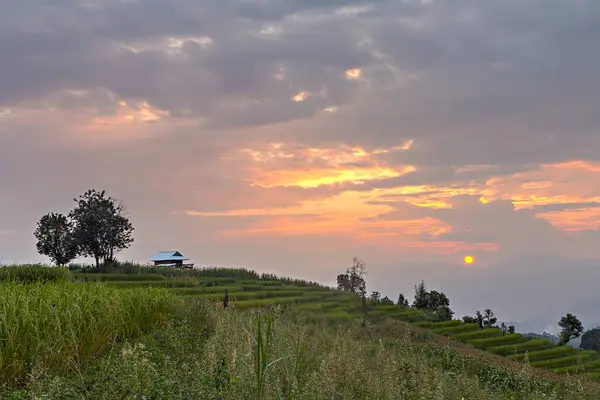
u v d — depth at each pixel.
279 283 56.22
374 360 9.33
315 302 34.06
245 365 6.80
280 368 7.04
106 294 15.31
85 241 54.47
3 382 8.70
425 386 7.73
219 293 44.78
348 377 7.80
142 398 6.37
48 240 54.81
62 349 9.74
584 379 11.57
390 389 7.42
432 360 13.45
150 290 19.20
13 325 9.61
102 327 11.95
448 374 10.15
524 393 11.92
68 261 56.09
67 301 12.12
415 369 8.41
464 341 46.25
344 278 43.06
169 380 7.05
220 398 6.46
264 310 12.35
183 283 46.75
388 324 24.58
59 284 16.36
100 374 7.39
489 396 10.17
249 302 37.78
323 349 9.10
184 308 18.45
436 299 65.81
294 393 6.31
